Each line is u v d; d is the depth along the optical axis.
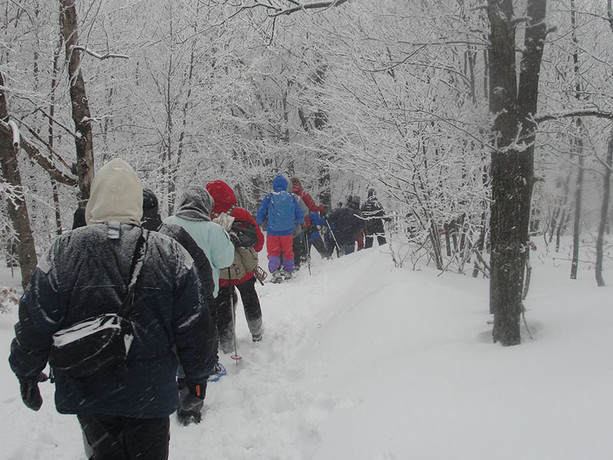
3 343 5.21
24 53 9.14
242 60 14.19
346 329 5.06
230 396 4.34
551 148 4.49
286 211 9.45
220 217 5.39
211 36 11.83
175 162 12.59
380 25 6.62
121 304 2.32
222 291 5.33
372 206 11.98
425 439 2.58
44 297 2.27
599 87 5.56
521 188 3.62
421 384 3.18
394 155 6.78
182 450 3.52
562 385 2.68
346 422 3.12
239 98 13.59
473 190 6.59
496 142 3.69
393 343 4.29
